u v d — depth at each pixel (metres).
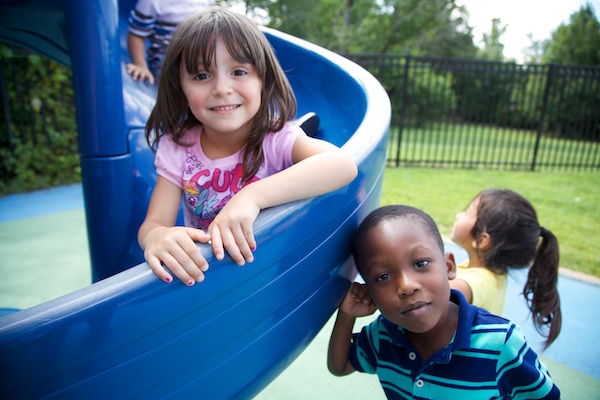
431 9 24.31
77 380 0.78
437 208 5.05
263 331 1.03
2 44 5.39
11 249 3.59
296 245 1.05
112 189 1.81
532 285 1.71
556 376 2.13
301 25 23.95
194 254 0.86
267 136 1.29
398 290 1.10
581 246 3.98
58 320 0.75
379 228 1.14
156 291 0.82
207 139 1.34
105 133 1.77
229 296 0.92
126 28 2.71
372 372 1.37
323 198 1.11
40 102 5.96
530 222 1.65
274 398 1.93
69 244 3.71
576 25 18.00
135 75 2.43
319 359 2.21
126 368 0.82
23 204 5.04
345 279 1.34
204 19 1.17
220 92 1.15
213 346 0.93
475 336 1.14
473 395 1.12
